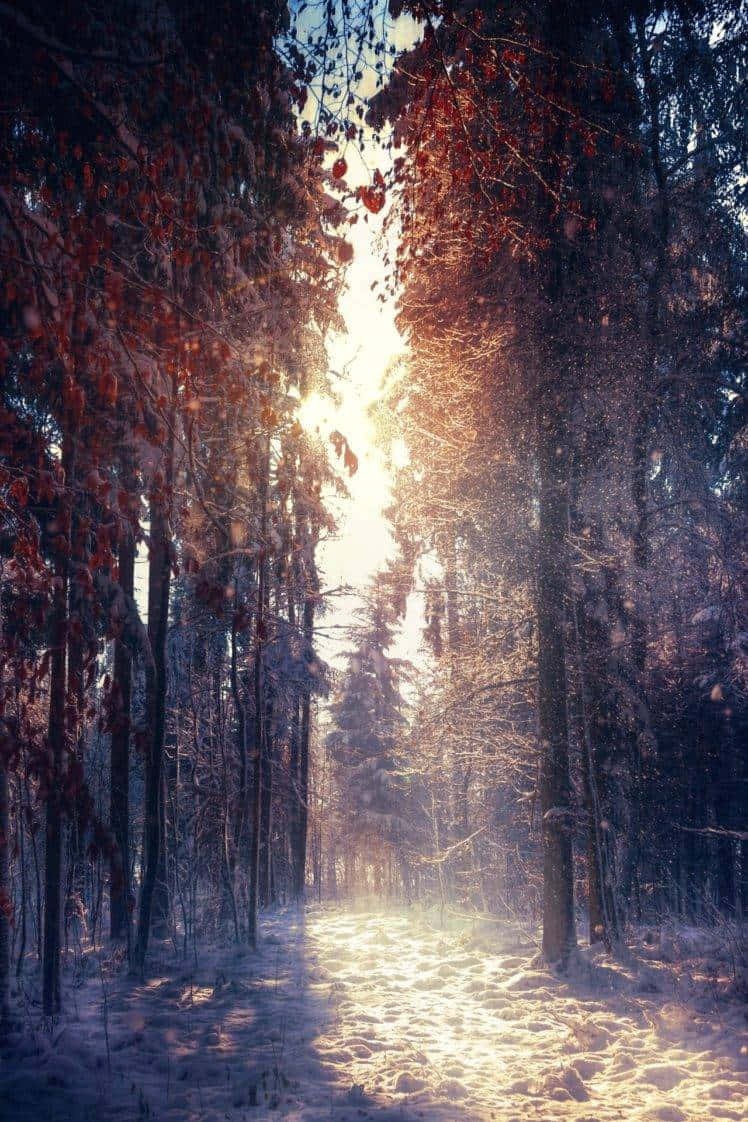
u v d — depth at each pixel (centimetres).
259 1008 977
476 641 1534
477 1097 666
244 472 907
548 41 902
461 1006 1034
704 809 1552
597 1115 613
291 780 2338
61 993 992
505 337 1268
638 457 1357
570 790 1334
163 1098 636
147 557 1204
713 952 1170
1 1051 732
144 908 1152
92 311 562
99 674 980
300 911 2253
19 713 704
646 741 1399
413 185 712
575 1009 980
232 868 1619
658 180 1341
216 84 587
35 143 603
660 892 1595
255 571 1498
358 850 3459
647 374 1302
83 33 578
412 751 1611
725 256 1361
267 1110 612
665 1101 650
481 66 659
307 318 921
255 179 696
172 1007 963
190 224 602
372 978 1228
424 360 1334
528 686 1470
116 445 730
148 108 611
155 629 1185
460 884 2142
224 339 588
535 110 713
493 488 1348
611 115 1120
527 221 1132
